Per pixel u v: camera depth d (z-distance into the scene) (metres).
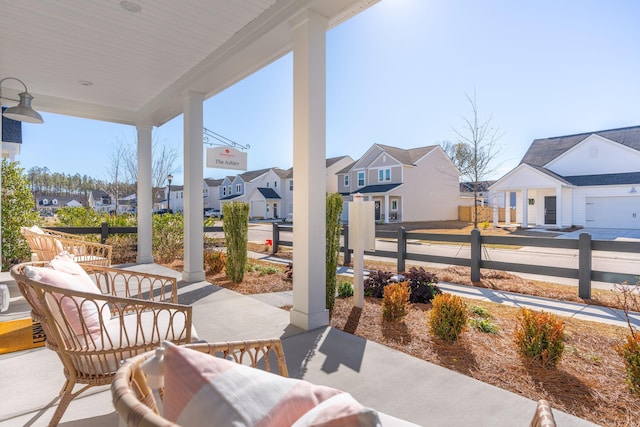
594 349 2.96
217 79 4.89
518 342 2.75
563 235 13.34
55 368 2.51
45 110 6.30
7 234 6.78
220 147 6.52
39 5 3.39
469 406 2.04
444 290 5.41
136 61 4.71
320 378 2.37
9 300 4.20
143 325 2.09
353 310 4.07
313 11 3.34
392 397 2.13
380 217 23.50
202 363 0.75
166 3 3.40
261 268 6.81
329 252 3.98
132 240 8.05
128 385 0.78
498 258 8.71
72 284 1.86
